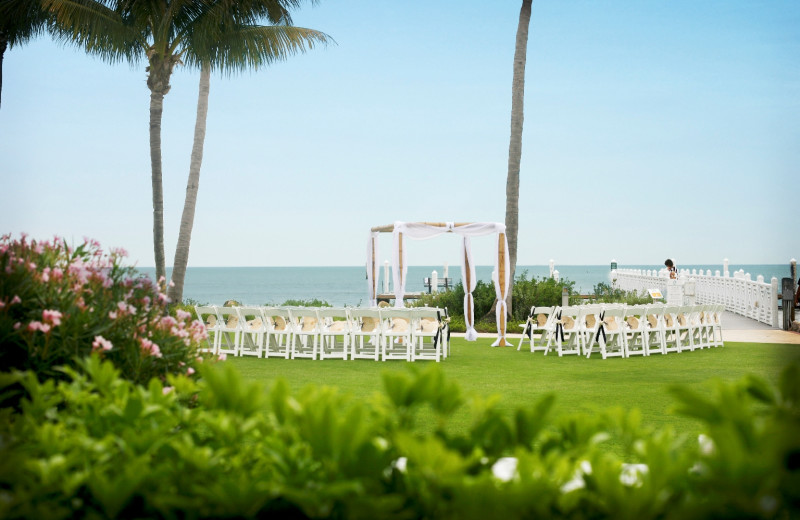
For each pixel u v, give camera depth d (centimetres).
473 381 991
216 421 187
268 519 164
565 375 1060
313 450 161
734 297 2372
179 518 169
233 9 1633
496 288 1587
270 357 1342
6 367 348
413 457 151
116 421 200
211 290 9425
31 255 412
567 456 175
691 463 161
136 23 1633
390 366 1185
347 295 7962
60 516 160
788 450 144
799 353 441
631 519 152
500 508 147
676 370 1120
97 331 378
